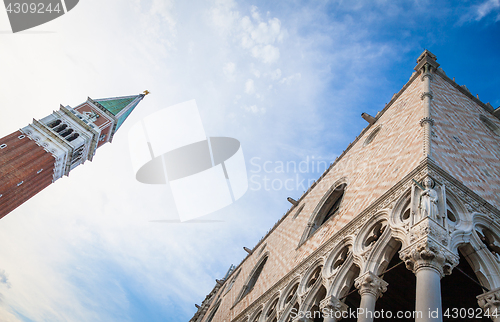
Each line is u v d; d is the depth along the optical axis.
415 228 11.98
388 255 13.62
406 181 14.60
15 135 77.25
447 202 13.44
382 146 21.05
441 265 11.09
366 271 13.45
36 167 75.19
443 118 18.33
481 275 12.22
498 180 17.06
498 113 25.27
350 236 16.50
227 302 34.91
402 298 19.91
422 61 24.52
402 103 23.42
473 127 20.77
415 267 11.26
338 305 14.48
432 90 20.77
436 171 13.97
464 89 25.28
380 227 15.09
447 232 11.88
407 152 16.58
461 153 16.58
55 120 86.94
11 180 71.00
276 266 26.23
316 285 16.95
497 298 11.55
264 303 22.66
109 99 104.50
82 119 91.69
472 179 15.42
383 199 15.52
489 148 19.80
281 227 34.94
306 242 22.88
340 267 15.60
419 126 17.19
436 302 10.03
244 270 38.31
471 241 12.59
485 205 14.27
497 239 13.51
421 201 12.71
